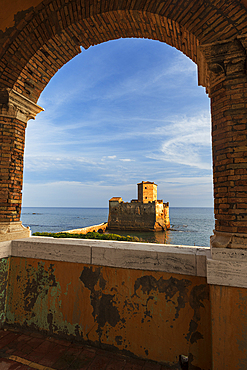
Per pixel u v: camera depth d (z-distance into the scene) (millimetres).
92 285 2947
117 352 2773
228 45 2412
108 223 51281
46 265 3223
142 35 3602
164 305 2617
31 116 4109
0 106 3611
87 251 2963
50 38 3566
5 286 3381
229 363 2188
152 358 2625
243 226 2264
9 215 3580
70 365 2559
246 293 2178
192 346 2482
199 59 2811
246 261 2186
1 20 3443
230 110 2430
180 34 3035
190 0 2648
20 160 3852
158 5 2852
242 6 2371
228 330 2211
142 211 49250
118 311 2805
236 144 2375
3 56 3594
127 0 2994
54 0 3322
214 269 2271
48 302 3166
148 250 2697
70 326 3025
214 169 2588
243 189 2301
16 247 3402
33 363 2576
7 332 3213
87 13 3271
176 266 2559
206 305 2455
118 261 2801
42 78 4094
